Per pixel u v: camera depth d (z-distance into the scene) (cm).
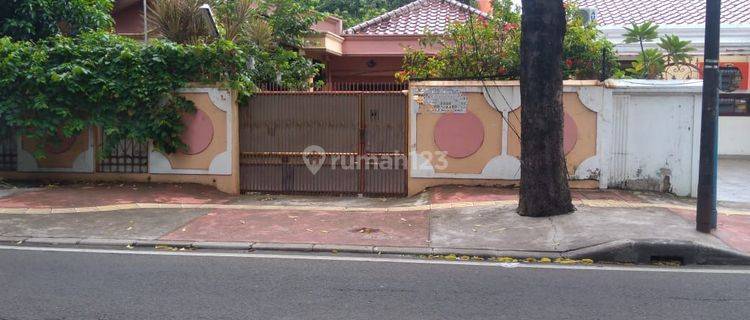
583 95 1123
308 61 1491
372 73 1936
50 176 1269
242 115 1220
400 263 748
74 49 1199
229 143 1208
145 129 1198
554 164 929
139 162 1245
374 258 774
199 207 1062
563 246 810
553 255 784
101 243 835
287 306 575
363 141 1188
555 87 920
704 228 830
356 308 571
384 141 1184
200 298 598
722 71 884
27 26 1305
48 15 1341
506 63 1224
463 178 1163
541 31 903
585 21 1344
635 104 1119
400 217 986
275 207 1070
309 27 1574
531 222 908
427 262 754
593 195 1084
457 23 1317
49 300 586
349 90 1318
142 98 1181
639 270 722
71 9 1373
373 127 1184
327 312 559
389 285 649
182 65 1197
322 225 934
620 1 2062
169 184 1232
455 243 831
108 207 1043
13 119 1166
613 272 712
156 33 1451
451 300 597
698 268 738
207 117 1212
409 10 1986
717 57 824
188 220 964
